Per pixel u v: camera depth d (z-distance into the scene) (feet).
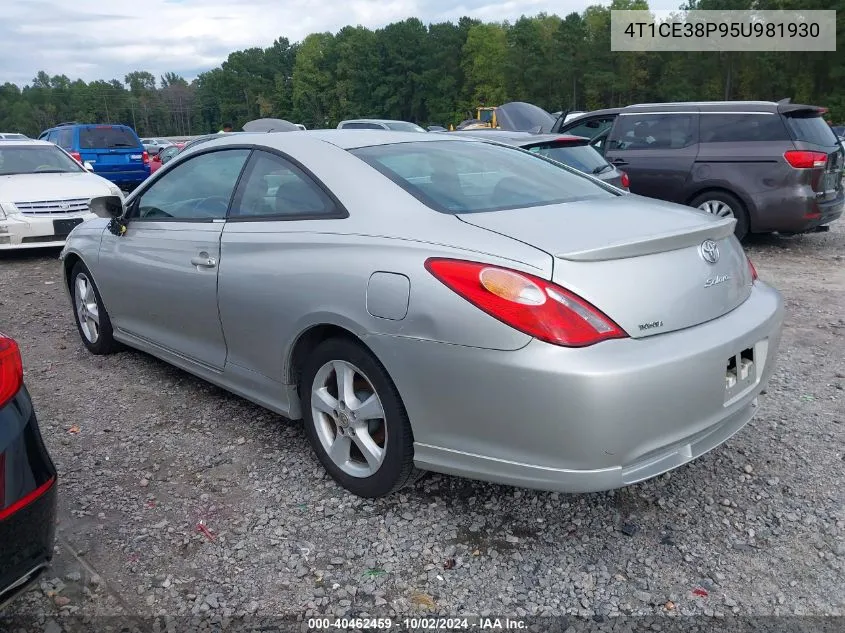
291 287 9.89
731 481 10.34
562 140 25.07
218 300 11.36
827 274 23.73
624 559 8.70
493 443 8.10
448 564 8.65
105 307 15.21
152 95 494.59
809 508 9.63
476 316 7.84
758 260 26.30
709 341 8.18
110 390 14.25
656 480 10.39
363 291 8.91
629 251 7.93
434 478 10.55
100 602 8.02
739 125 26.91
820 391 13.50
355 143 11.06
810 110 26.37
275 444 11.77
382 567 8.61
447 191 9.83
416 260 8.49
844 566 8.48
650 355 7.72
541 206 9.58
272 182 11.05
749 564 8.55
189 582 8.36
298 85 374.43
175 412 13.12
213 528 9.42
